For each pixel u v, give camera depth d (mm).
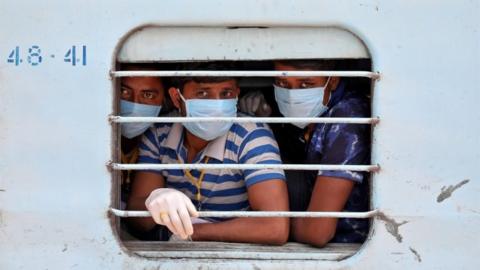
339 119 2346
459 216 2354
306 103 2645
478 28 2354
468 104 2357
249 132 2664
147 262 2346
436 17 2354
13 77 2361
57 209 2355
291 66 2604
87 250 2355
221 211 2514
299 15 2352
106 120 2355
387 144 2355
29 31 2359
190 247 2443
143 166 2340
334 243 2600
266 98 2990
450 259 2354
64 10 2355
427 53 2355
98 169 2355
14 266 2359
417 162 2355
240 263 2346
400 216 2354
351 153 2611
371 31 2355
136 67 2645
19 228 2361
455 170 2354
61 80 2359
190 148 2754
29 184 2359
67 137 2355
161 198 2359
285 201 2592
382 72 2355
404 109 2355
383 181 2355
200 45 2385
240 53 2387
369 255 2355
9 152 2359
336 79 2709
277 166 2324
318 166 2338
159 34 2383
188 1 2348
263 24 2357
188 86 2619
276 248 2488
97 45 2355
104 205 2354
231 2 2350
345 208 2691
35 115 2359
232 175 2689
